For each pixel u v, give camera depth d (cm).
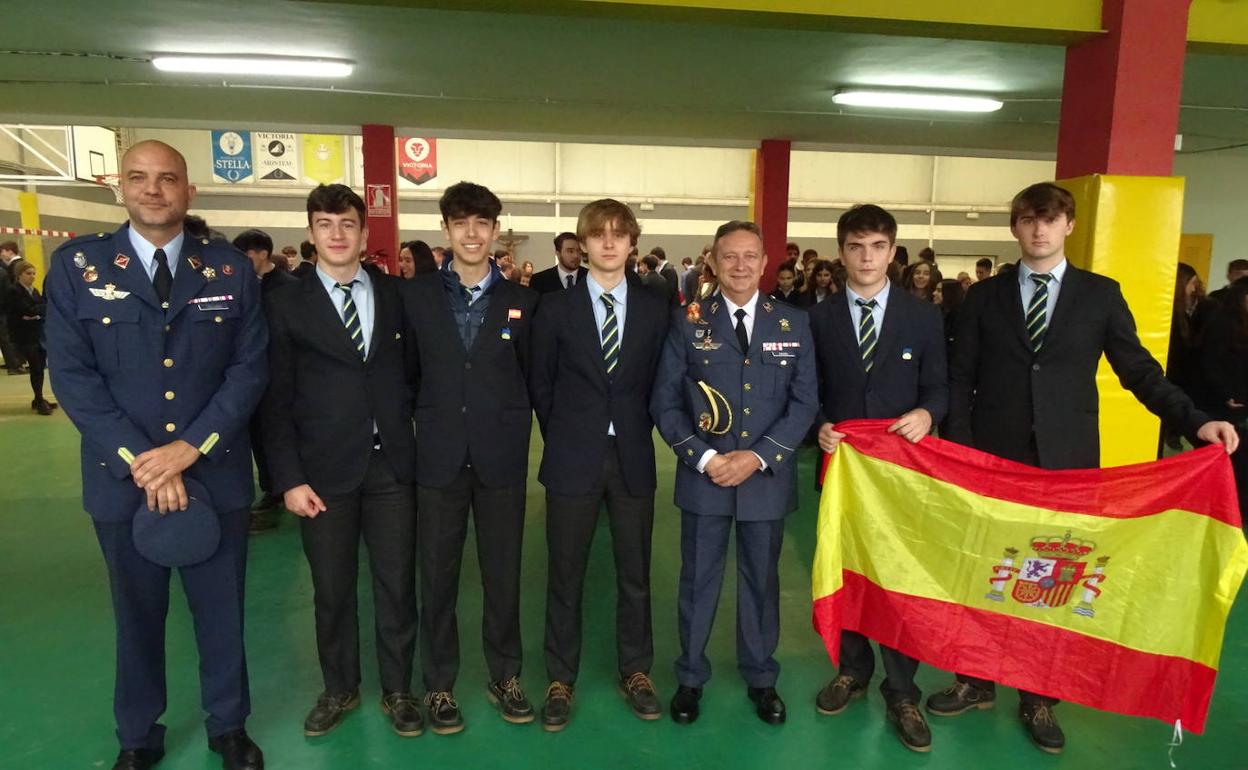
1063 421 228
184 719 236
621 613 243
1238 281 407
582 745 225
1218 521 202
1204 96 677
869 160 1802
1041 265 231
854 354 232
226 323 199
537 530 414
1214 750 226
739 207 1803
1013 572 221
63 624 296
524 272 1108
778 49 536
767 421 227
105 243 190
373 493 223
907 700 234
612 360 225
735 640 292
